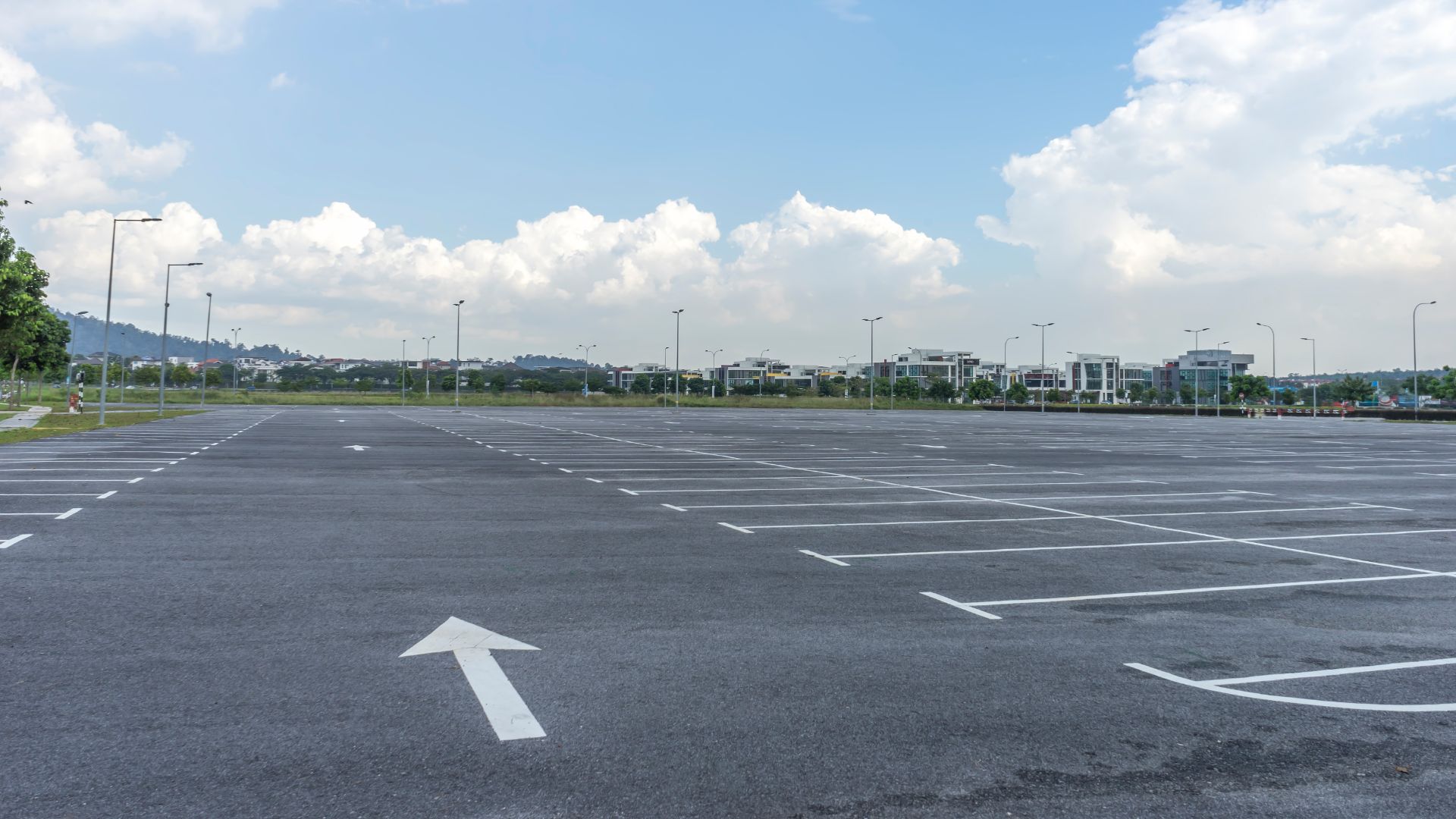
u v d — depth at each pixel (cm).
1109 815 430
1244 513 1568
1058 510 1570
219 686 586
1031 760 493
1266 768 487
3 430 3647
